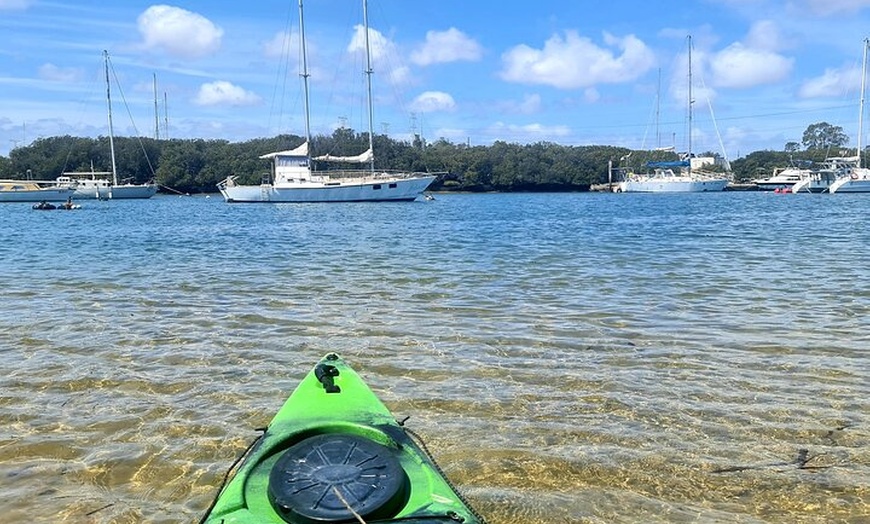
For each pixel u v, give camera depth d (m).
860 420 6.16
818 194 78.69
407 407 6.58
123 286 13.62
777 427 6.02
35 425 6.14
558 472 5.23
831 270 14.87
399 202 64.00
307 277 14.73
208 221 39.22
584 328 9.62
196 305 11.52
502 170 108.62
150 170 107.75
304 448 3.90
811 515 4.62
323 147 93.50
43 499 4.84
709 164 104.12
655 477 5.14
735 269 15.31
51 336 9.32
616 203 64.00
